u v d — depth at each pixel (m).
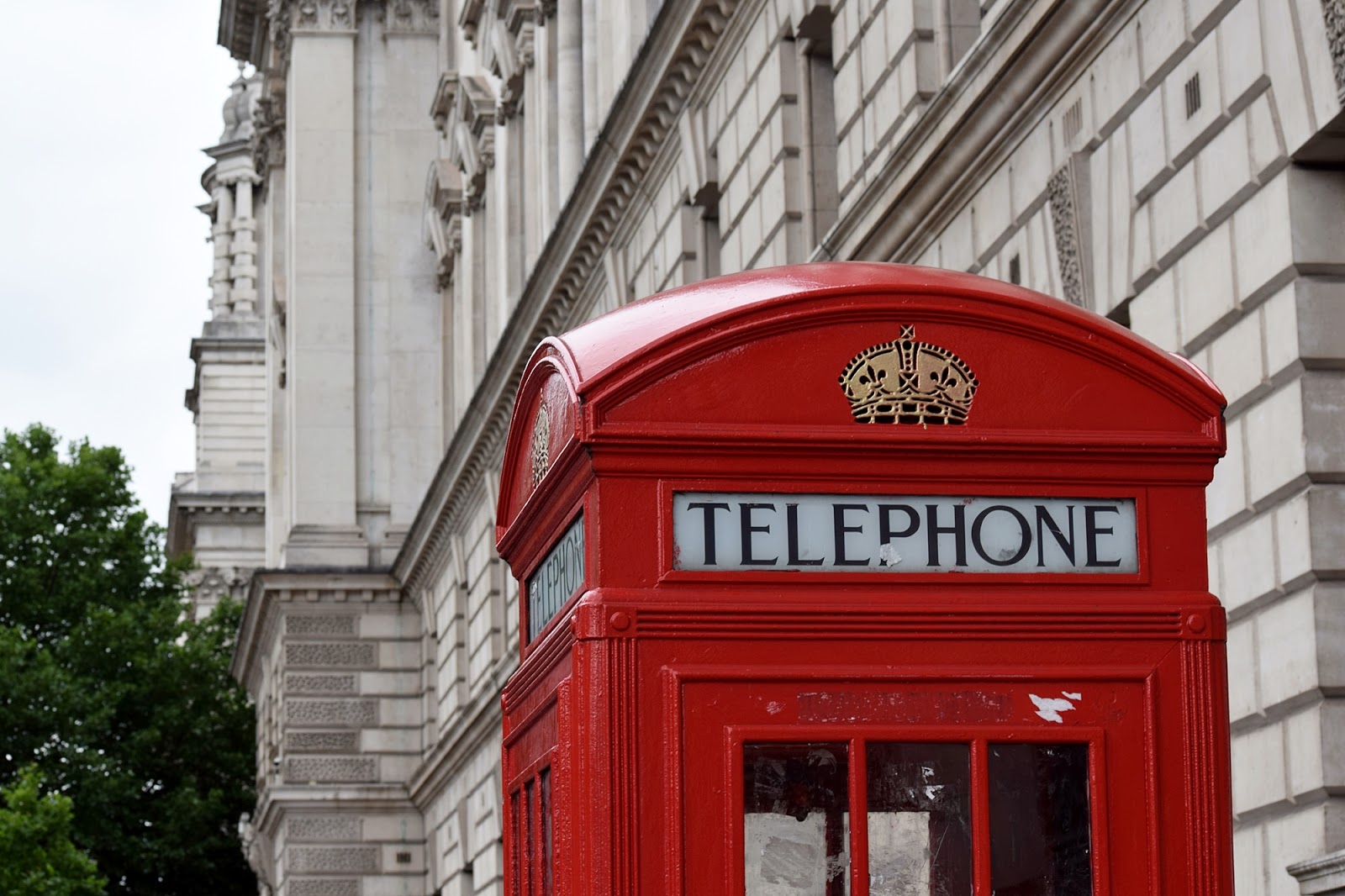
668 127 32.47
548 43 44.72
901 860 6.09
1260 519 14.05
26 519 67.69
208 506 101.62
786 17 26.05
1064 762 6.21
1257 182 14.10
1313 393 13.57
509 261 50.22
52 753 63.72
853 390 6.30
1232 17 14.33
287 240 70.75
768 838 6.05
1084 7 16.58
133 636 67.19
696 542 6.16
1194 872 6.20
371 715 60.31
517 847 7.12
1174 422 6.44
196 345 108.25
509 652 45.06
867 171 23.08
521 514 7.13
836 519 6.23
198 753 70.25
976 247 19.88
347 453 62.19
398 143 64.31
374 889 59.41
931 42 21.28
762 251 27.38
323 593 60.62
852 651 6.17
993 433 6.30
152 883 68.81
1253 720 14.10
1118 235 16.53
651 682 6.08
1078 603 6.28
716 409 6.22
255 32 76.75
